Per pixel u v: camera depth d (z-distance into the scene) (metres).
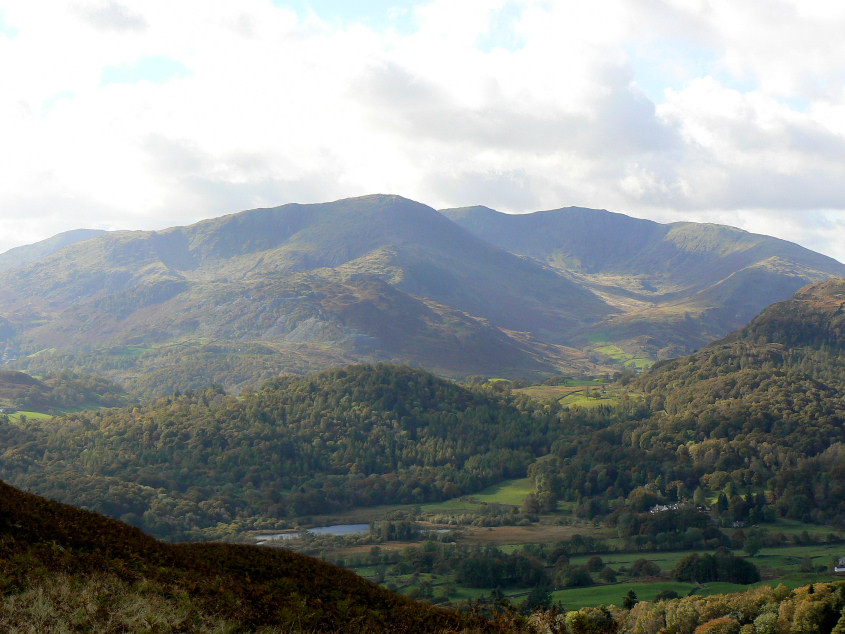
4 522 26.48
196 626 21.23
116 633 19.34
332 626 25.53
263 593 27.16
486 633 26.20
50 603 19.61
